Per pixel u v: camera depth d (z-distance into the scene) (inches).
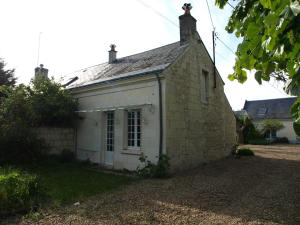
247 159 566.3
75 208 230.7
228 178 358.6
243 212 219.1
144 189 297.7
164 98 390.3
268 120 1326.3
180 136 420.5
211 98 540.1
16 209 217.8
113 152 460.1
